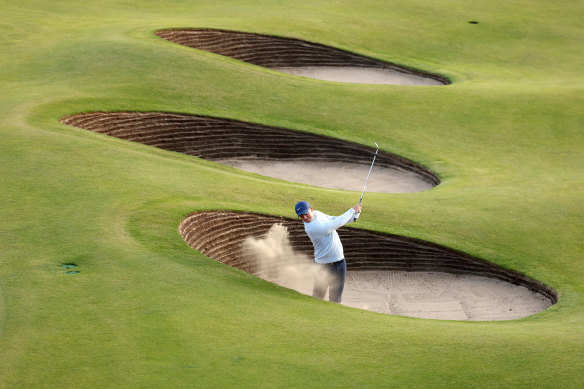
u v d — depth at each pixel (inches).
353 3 1908.2
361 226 683.4
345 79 1487.5
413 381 343.6
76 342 378.0
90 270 488.7
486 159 968.9
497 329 437.7
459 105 1162.6
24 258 509.4
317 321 425.7
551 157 973.8
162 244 552.1
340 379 345.4
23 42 1359.5
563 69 1567.4
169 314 419.5
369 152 1006.4
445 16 1865.2
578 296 565.9
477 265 644.1
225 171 852.0
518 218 722.8
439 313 587.2
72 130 897.5
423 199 788.6
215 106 1101.7
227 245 639.1
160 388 333.7
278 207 704.4
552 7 1988.2
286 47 1517.0
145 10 1723.7
